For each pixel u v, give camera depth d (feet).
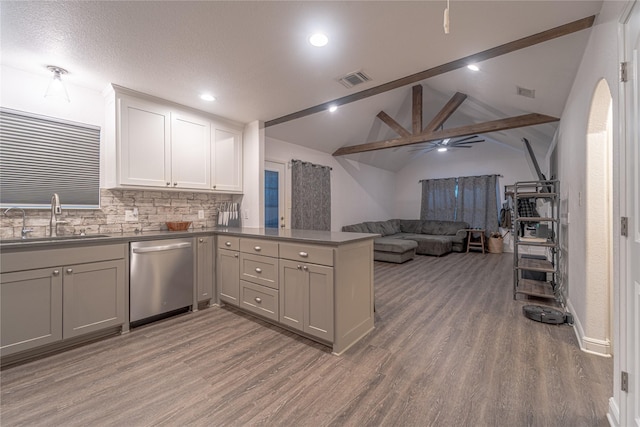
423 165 27.71
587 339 6.91
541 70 8.46
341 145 19.79
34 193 7.87
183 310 9.74
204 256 10.06
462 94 14.29
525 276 14.05
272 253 8.30
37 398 5.24
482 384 5.63
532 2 5.22
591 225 6.93
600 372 5.96
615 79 4.70
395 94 16.05
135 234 8.92
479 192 24.38
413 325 8.59
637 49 3.89
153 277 8.65
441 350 7.02
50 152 8.11
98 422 4.66
